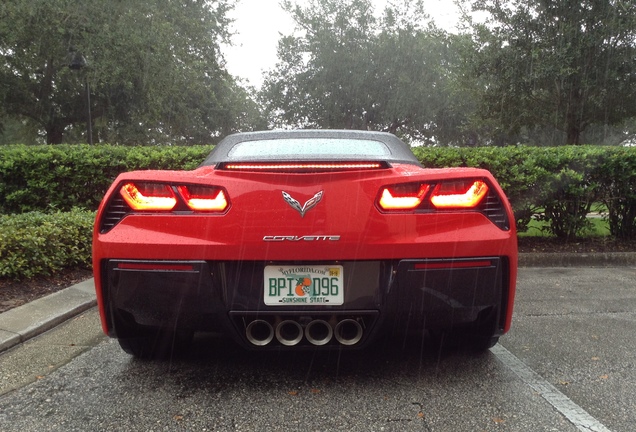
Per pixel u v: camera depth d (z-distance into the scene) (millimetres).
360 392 2766
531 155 7168
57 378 3006
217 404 2631
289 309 2697
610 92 14297
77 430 2373
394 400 2662
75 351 3492
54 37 21234
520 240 7723
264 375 3018
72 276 5395
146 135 24953
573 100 14836
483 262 2736
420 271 2688
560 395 2727
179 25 25344
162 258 2684
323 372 3057
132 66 21297
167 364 3219
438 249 2688
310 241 2658
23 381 2971
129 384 2902
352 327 2795
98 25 20938
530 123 16312
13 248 5027
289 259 2674
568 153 7141
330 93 35625
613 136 27797
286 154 3420
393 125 36312
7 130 35438
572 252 7133
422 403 2627
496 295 2787
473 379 2941
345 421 2436
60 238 5406
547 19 14508
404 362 3215
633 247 7379
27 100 23734
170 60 22766
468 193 2760
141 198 2754
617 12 13789
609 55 13930
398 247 2672
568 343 3602
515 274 2871
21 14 20297
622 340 3666
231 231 2668
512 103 15820
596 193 7418
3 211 7551
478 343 3223
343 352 3402
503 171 7102
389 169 2750
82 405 2637
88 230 5863
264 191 2688
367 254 2672
